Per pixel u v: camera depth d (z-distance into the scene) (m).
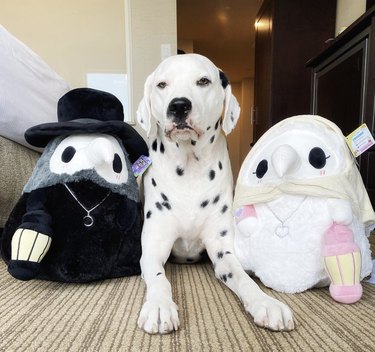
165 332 0.62
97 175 0.90
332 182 0.80
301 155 0.82
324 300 0.78
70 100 1.03
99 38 2.90
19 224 0.91
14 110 1.19
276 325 0.62
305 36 3.11
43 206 0.87
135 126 2.86
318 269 0.80
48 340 0.60
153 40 2.82
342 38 1.94
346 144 0.87
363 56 1.76
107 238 0.90
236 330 0.63
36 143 1.01
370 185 1.58
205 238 0.99
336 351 0.56
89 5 2.87
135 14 2.80
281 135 0.88
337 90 2.11
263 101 3.62
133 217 0.95
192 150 0.94
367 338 0.61
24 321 0.68
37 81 1.45
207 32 5.01
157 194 0.97
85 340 0.60
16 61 1.30
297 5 3.08
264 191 0.85
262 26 3.69
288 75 3.16
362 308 0.74
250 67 6.95
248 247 0.88
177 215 0.96
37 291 0.84
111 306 0.75
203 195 0.96
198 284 0.90
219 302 0.77
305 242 0.80
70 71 2.93
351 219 0.78
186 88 0.91
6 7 2.86
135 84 2.85
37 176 0.92
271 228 0.83
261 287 0.87
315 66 2.52
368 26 1.71
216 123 0.99
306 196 0.81
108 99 1.05
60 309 0.73
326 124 0.87
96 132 0.95
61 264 0.86
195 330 0.64
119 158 0.96
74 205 0.88
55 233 0.87
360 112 1.78
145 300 0.78
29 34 2.89
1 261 1.13
